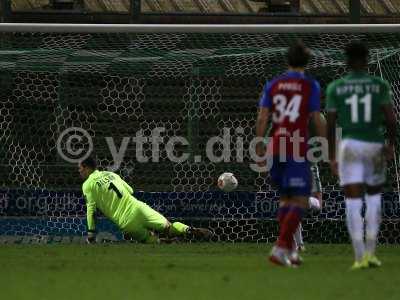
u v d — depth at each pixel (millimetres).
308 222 47781
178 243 44812
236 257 33344
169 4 55094
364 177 26812
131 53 49062
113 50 49250
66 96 50156
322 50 48125
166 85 50719
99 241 46750
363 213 41125
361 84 26406
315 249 39188
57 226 47125
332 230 47781
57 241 47000
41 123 49969
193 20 52781
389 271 26047
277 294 20422
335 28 42375
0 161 49219
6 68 48969
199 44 50719
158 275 25094
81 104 50344
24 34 49688
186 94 50656
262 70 50188
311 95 27609
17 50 48688
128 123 50688
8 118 49812
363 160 26516
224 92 50469
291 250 27906
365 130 26391
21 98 49969
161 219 44406
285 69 50094
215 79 50312
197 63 49938
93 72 49688
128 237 47125
